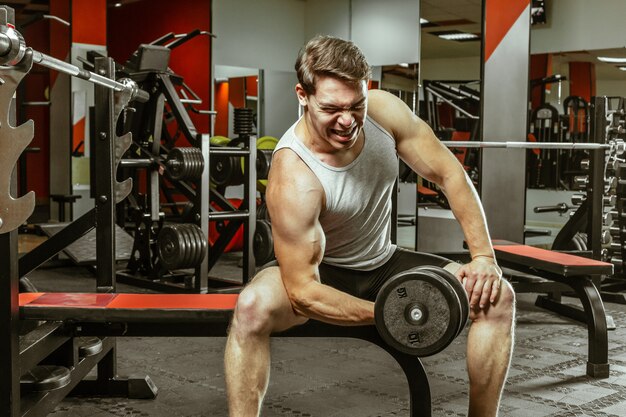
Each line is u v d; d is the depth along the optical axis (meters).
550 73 9.56
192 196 5.15
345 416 2.54
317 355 3.41
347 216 1.95
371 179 1.94
